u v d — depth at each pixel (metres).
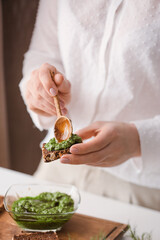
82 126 1.01
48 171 1.11
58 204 0.79
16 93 1.84
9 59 1.78
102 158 0.76
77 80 0.97
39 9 1.02
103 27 0.90
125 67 0.89
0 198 0.86
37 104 0.88
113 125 0.80
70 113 1.01
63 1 0.92
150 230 0.82
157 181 0.95
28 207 0.77
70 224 0.81
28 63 1.04
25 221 0.74
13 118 1.87
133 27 0.87
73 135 0.75
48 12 1.00
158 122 0.85
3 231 0.77
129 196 1.01
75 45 0.93
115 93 0.94
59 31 0.96
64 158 0.72
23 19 1.71
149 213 0.90
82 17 0.90
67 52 0.95
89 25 0.90
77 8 0.90
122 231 0.79
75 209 0.77
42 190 0.83
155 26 0.86
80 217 0.84
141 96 0.92
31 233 0.75
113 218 0.86
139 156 0.88
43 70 0.80
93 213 0.88
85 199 0.95
